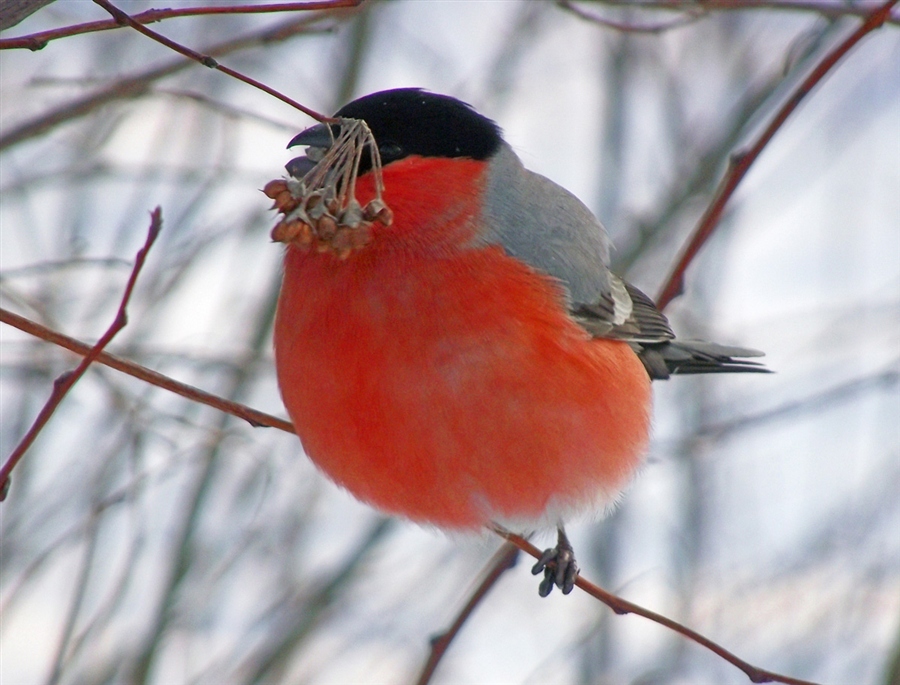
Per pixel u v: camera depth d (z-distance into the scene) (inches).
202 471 421.4
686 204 490.9
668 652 456.4
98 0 221.9
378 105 317.7
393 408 295.6
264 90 235.9
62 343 234.1
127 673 401.7
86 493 403.9
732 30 532.1
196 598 410.3
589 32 551.2
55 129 356.5
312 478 453.1
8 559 393.1
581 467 313.7
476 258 302.7
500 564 328.2
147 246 210.2
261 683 421.4
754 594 462.6
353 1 235.1
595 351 320.2
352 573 441.4
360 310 293.9
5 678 415.2
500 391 296.5
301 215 256.4
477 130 326.3
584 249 339.9
